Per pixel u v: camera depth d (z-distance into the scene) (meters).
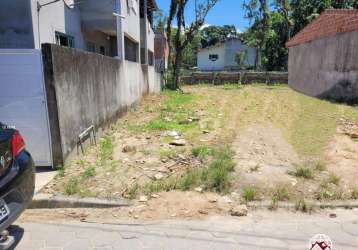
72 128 5.47
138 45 15.48
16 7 7.34
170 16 21.62
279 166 5.31
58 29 9.01
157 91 18.45
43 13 8.02
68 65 5.30
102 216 3.72
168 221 3.58
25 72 4.69
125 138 7.24
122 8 11.20
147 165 5.34
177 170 5.11
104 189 4.33
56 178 4.68
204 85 24.47
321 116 9.81
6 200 2.73
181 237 3.25
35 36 7.57
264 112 11.09
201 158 5.70
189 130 8.18
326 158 5.77
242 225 3.50
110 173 4.94
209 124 8.98
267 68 34.56
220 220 3.60
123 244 3.13
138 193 4.24
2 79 4.69
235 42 41.94
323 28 15.64
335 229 3.41
